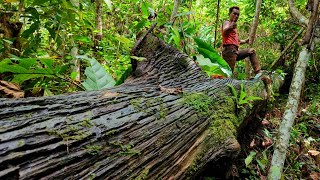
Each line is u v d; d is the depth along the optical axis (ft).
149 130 3.99
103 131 3.39
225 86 7.20
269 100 10.03
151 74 6.33
